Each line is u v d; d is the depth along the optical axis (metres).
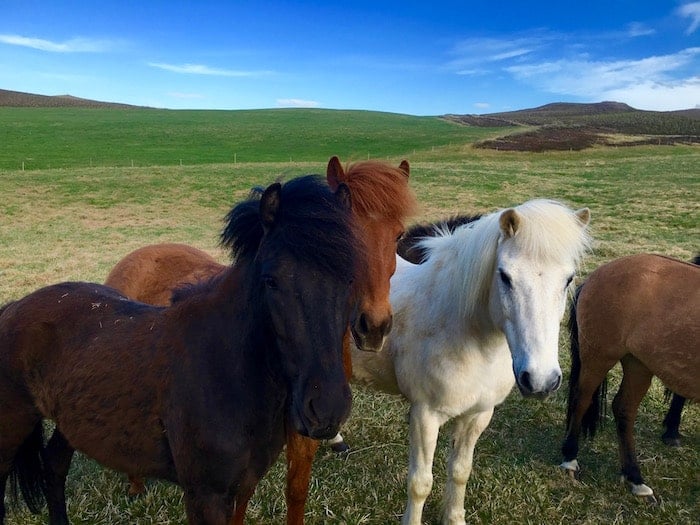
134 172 26.42
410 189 3.47
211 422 2.31
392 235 3.27
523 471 4.41
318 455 4.62
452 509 3.73
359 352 3.76
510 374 3.41
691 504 4.08
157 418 2.46
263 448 2.46
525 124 64.88
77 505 3.85
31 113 63.97
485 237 3.08
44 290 3.06
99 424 2.57
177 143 45.03
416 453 3.48
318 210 2.13
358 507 3.96
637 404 4.27
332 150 42.28
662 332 3.78
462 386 3.27
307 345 2.07
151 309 2.83
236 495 2.49
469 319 3.19
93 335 2.71
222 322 2.42
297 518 3.18
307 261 2.07
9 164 31.69
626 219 16.05
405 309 3.58
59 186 22.12
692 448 4.77
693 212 16.47
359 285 2.22
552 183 23.25
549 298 2.73
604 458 4.68
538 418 5.27
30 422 2.96
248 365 2.33
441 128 58.44
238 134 50.91
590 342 4.26
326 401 2.04
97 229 15.99
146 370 2.47
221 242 2.50
